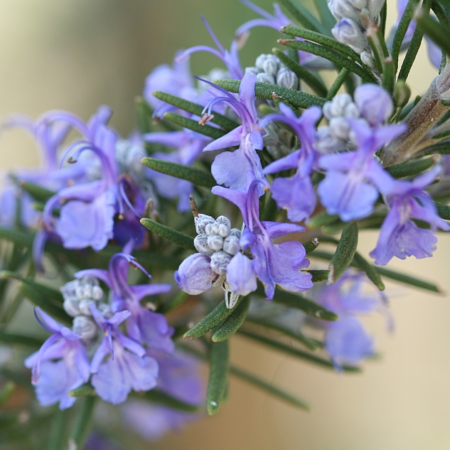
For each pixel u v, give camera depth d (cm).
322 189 32
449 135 35
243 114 34
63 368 36
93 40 59
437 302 68
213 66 52
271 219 35
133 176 37
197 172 35
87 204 36
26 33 61
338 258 34
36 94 59
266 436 59
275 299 35
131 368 35
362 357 39
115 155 36
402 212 33
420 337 68
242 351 58
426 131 35
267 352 59
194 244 34
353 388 66
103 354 35
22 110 59
